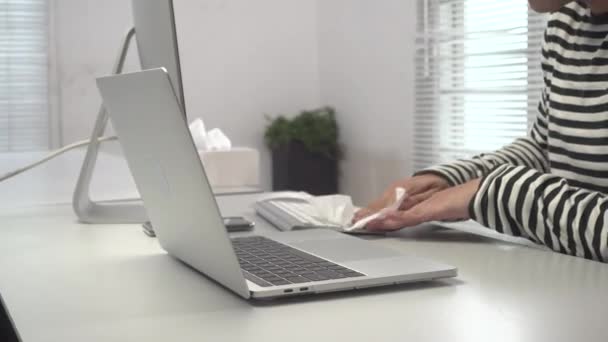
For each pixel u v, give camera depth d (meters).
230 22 4.85
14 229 1.30
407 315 0.70
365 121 4.60
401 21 4.20
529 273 0.89
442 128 3.99
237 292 0.77
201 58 4.80
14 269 0.97
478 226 1.27
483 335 0.64
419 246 1.09
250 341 0.63
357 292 0.80
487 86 3.74
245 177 2.65
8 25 4.43
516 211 1.06
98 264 0.98
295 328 0.67
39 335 0.67
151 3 1.11
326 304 0.75
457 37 3.87
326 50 4.95
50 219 1.40
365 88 4.57
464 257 1.00
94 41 4.58
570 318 0.69
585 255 0.98
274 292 0.74
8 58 4.45
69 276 0.92
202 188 0.72
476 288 0.81
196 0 4.77
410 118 4.20
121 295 0.81
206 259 0.83
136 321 0.71
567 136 1.26
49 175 2.11
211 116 4.86
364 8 4.52
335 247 0.97
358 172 4.70
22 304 0.79
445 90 3.93
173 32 1.02
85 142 1.38
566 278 0.86
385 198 1.28
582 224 0.98
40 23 4.48
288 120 4.78
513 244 1.09
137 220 1.35
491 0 3.67
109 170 2.19
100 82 0.93
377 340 0.63
